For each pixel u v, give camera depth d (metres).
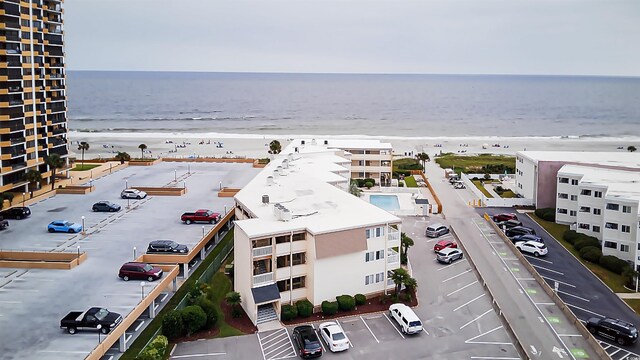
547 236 86.94
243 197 71.69
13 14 91.62
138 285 57.91
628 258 72.12
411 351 50.19
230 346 50.72
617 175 89.06
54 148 108.12
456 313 58.44
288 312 55.59
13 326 48.25
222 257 72.81
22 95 95.62
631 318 57.34
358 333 53.62
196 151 188.12
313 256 56.59
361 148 121.25
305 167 94.44
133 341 50.47
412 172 140.62
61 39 110.62
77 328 46.97
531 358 48.66
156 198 97.38
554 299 61.78
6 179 93.88
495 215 96.69
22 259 65.75
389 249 62.03
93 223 81.50
